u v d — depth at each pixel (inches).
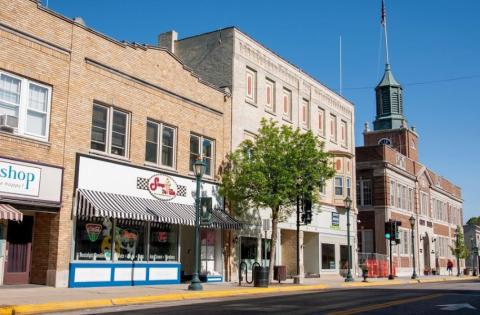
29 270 789.2
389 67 2591.0
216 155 1114.7
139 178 913.5
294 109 1413.6
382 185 2003.0
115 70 888.9
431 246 2453.2
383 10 2234.3
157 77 978.1
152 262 926.4
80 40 831.7
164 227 967.6
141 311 556.4
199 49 1246.3
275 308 584.7
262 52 1293.1
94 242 832.3
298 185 1079.0
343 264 1599.4
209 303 666.2
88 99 839.7
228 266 1115.3
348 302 678.5
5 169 703.1
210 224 983.0
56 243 771.4
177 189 992.9
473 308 613.0
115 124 895.7
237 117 1185.4
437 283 1438.2
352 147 1717.5
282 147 1072.8
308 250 1496.1
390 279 1573.6
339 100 1658.5
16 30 735.1
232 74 1184.8
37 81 765.3
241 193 1068.5
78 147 816.3
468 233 3516.2
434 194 2596.0
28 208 736.3
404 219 2156.7
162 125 987.3
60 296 649.6
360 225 2030.0
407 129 2448.3
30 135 751.7
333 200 1578.5
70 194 795.4
